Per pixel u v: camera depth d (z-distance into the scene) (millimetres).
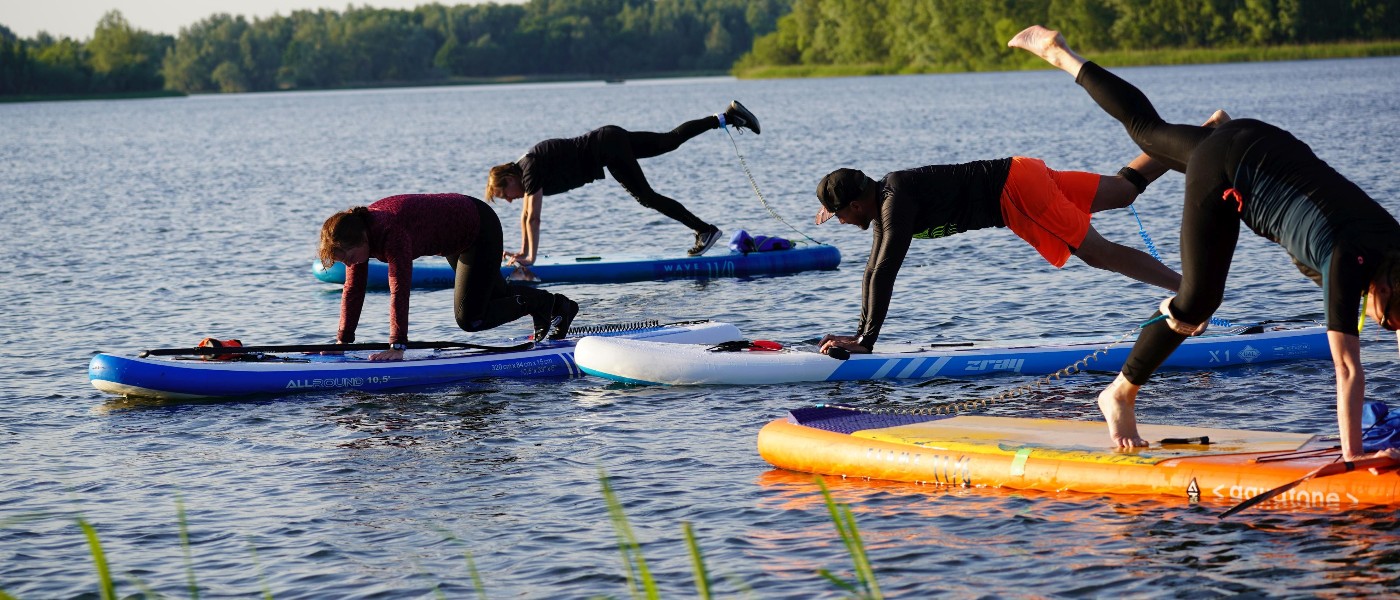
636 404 9242
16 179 35094
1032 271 14375
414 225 9938
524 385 9945
